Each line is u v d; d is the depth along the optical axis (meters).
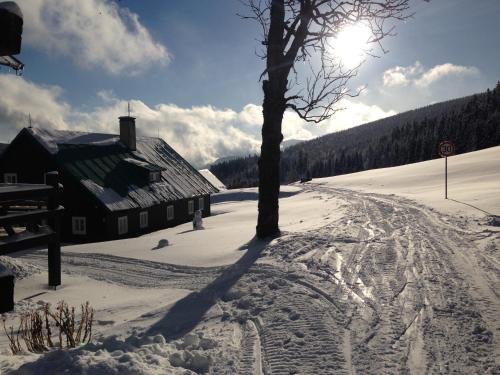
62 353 4.28
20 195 8.84
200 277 9.61
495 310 6.05
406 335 5.38
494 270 8.04
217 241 14.30
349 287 7.32
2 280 2.01
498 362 4.60
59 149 27.12
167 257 12.47
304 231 12.99
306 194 42.34
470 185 26.98
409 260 9.02
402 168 55.03
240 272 8.98
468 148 101.06
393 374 4.43
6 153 27.47
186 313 6.88
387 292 7.02
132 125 33.22
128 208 25.72
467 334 5.33
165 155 37.19
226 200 54.94
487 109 103.56
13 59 6.88
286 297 6.92
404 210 17.92
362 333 5.48
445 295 6.76
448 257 9.17
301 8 12.38
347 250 10.04
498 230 11.55
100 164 28.36
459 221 13.70
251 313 6.46
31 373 4.02
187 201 33.25
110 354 4.49
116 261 13.01
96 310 7.74
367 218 16.05
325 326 5.70
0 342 6.23
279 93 12.36
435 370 4.49
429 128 126.94
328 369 4.57
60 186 10.44
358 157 162.50
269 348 5.16
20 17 2.03
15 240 9.06
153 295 8.59
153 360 4.52
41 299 9.04
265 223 12.62
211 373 4.56
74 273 11.90
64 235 26.00
